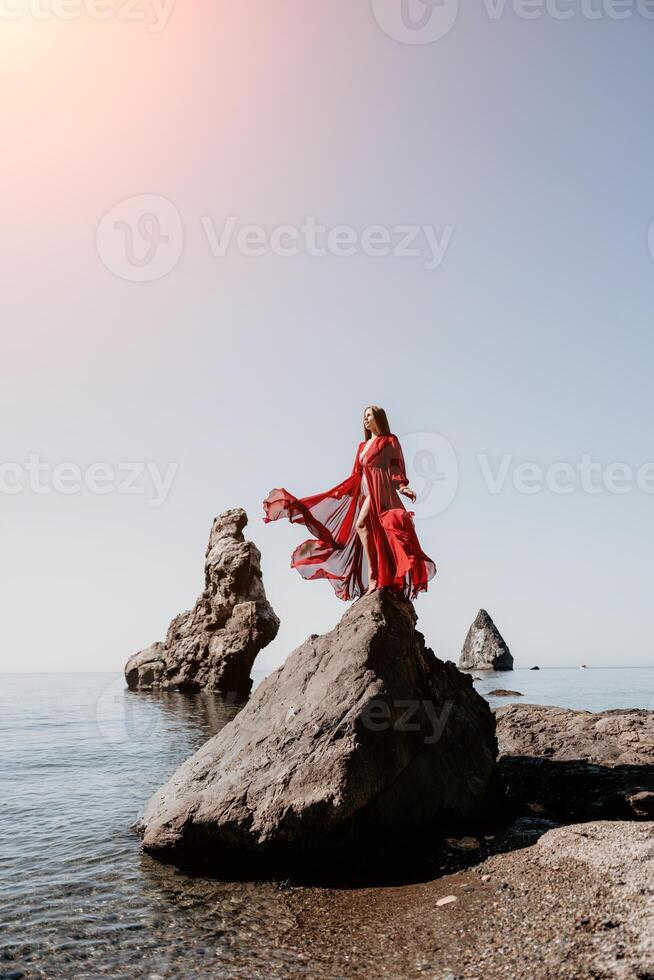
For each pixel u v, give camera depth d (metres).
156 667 45.03
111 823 10.87
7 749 20.06
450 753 9.46
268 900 7.39
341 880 7.88
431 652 10.98
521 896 6.57
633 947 5.19
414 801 8.63
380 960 5.85
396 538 10.16
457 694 10.68
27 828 10.72
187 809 8.64
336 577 10.91
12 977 5.80
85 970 5.90
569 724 13.48
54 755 18.62
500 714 14.60
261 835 7.97
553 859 7.24
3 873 8.48
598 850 7.10
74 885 7.97
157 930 6.69
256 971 5.78
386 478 10.71
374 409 11.09
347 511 11.05
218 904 7.32
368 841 8.14
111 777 15.12
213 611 43.19
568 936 5.62
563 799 10.51
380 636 9.43
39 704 41.28
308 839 7.93
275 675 10.46
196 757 9.98
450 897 6.92
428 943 6.05
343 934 6.46
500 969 5.41
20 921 6.98
